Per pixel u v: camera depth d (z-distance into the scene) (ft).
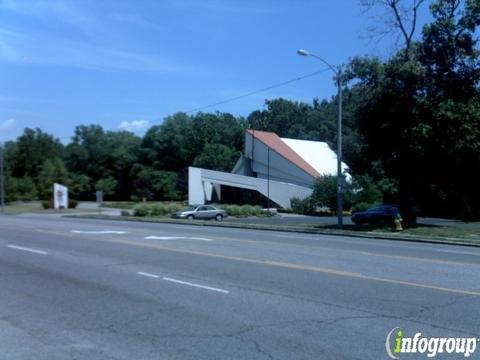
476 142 83.41
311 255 49.16
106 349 20.54
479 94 88.58
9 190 304.09
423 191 147.74
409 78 87.10
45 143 410.11
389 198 196.03
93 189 411.75
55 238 68.64
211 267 41.19
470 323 24.07
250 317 25.32
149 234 75.61
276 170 250.37
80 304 28.50
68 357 19.60
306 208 207.21
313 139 378.73
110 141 419.95
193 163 387.55
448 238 76.02
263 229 98.37
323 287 32.71
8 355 19.85
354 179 201.46
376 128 93.15
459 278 36.06
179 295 30.55
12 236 72.38
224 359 19.22
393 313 25.94
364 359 19.25
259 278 36.01
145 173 383.45
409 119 88.53
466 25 87.66
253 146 261.44
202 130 402.11
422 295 30.19
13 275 38.22
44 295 30.94
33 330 23.40
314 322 24.32
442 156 86.17
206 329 23.26
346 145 250.57
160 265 42.45
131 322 24.59
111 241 63.62
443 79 89.86
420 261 45.24
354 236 82.94
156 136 404.77
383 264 43.04
